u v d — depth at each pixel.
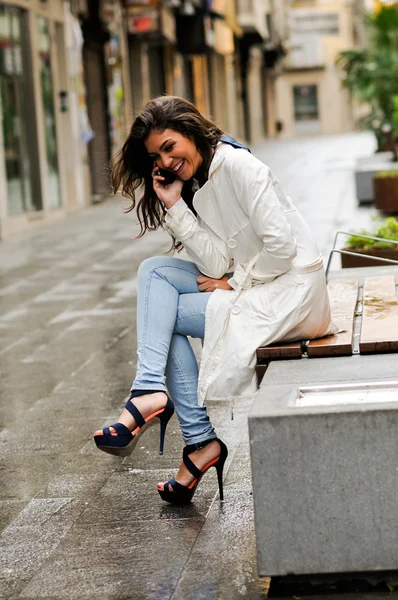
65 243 16.34
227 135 4.29
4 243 17.09
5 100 19.00
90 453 5.43
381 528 3.43
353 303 5.09
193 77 39.84
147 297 4.29
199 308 4.25
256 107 56.66
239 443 5.39
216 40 38.75
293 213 4.24
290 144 48.78
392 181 14.73
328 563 3.48
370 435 3.38
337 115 71.69
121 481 4.93
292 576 3.60
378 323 4.49
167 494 4.51
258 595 3.57
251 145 50.47
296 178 25.23
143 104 4.31
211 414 6.02
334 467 3.42
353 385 3.68
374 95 29.08
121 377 7.15
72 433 5.84
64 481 5.00
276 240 4.02
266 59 61.56
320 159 33.31
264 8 55.00
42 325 9.38
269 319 4.11
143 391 4.17
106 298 10.66
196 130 4.19
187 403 4.41
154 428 5.80
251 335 4.11
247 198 4.06
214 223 4.26
